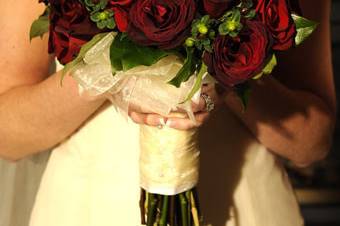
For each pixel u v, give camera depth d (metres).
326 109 1.28
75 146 1.19
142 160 1.06
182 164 1.04
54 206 1.20
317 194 2.61
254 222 1.21
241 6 0.92
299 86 1.31
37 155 1.27
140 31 0.91
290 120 1.22
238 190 1.21
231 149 1.21
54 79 1.13
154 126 1.03
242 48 0.92
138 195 1.16
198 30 0.90
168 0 0.90
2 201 1.34
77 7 0.94
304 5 1.29
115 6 0.92
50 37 0.98
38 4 1.15
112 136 1.17
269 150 1.26
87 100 1.09
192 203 1.07
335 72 2.79
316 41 1.31
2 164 1.35
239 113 1.18
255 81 1.18
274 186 1.25
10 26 1.17
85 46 0.95
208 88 0.99
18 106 1.16
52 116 1.14
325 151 1.31
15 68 1.18
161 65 0.95
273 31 0.93
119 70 0.92
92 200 1.18
